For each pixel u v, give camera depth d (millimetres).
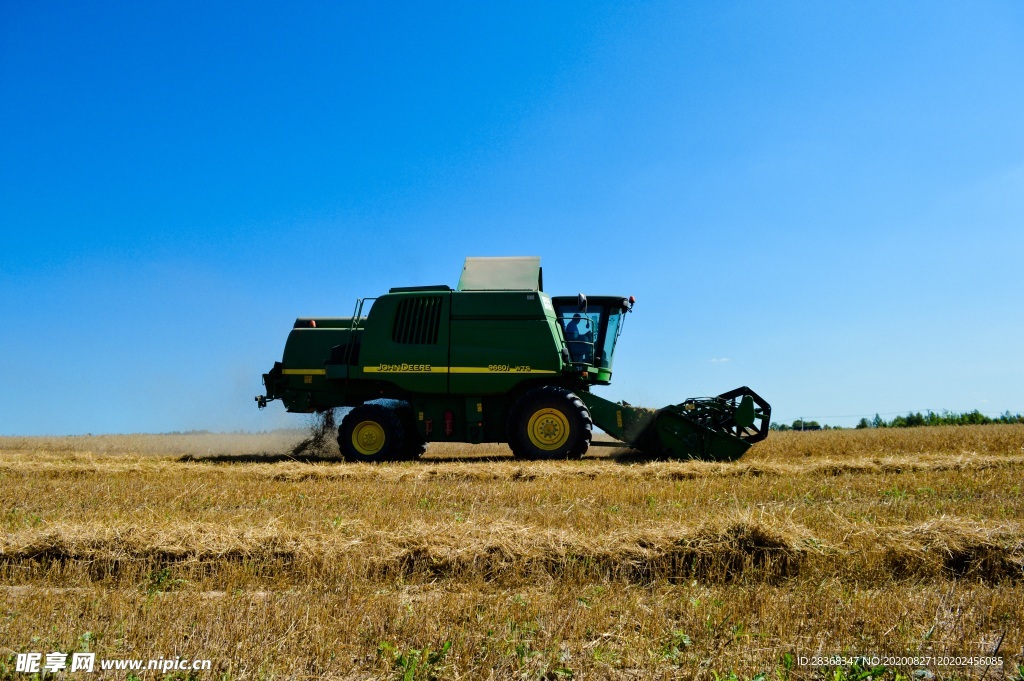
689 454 13633
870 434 21938
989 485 9852
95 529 6539
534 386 14430
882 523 7258
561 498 9031
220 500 9000
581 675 4008
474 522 6941
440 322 14430
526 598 5316
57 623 4609
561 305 15320
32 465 12398
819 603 5094
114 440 23172
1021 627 4680
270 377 15680
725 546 6180
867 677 3975
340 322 15922
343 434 14484
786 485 9930
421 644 4355
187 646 4266
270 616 4738
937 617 4793
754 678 3959
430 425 14547
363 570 6000
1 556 6184
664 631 4602
